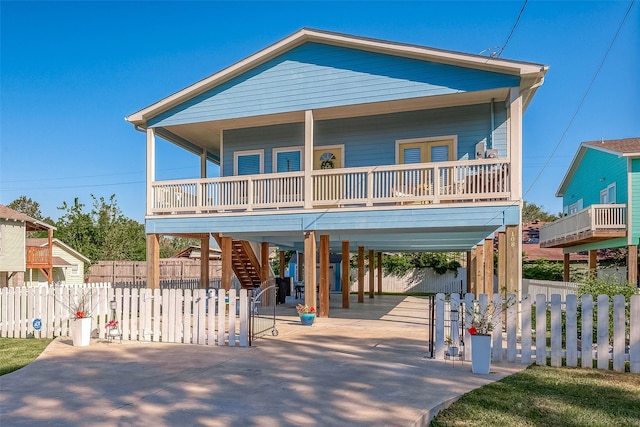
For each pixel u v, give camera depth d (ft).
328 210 40.04
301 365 22.91
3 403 17.17
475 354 21.08
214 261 94.12
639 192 59.82
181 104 45.80
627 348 22.99
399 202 40.81
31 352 26.99
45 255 95.45
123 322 31.07
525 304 23.58
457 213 36.47
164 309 30.14
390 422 14.73
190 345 28.71
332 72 41.32
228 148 51.67
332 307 56.54
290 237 56.29
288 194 41.75
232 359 24.48
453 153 44.04
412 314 47.62
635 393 17.76
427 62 38.78
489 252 45.32
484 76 37.19
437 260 96.43
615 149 65.00
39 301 33.09
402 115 45.88
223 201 43.39
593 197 78.13
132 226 125.39
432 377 20.35
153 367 22.76
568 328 22.71
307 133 41.55
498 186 36.11
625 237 60.39
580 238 65.00
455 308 24.31
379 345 28.30
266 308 53.62
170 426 14.66
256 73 43.70
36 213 197.77
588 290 27.25
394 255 100.99
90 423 15.02
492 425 14.39
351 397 17.42
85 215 117.19
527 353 23.29
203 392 18.33
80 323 28.71
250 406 16.52
